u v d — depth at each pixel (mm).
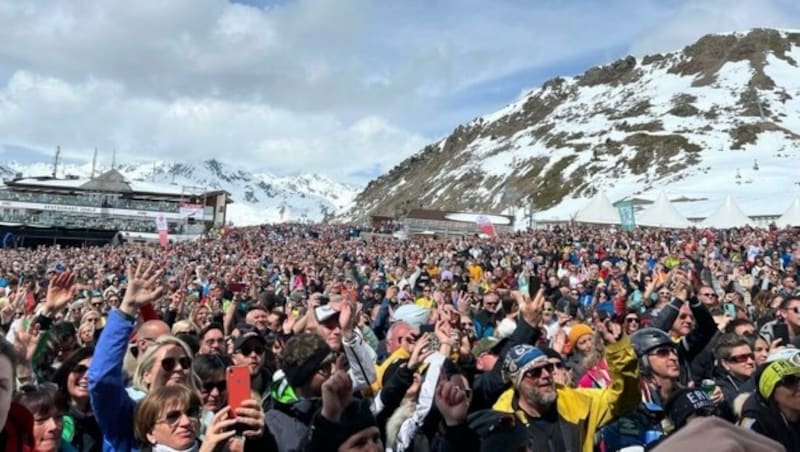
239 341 6836
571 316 11016
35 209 100562
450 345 6375
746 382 6258
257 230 94062
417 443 4957
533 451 5160
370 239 71125
